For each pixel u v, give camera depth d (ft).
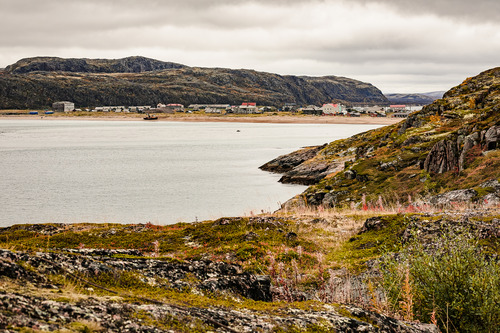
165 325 24.23
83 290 26.81
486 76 322.34
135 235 91.30
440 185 159.43
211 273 38.78
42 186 273.54
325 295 49.32
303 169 295.48
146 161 401.49
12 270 25.53
